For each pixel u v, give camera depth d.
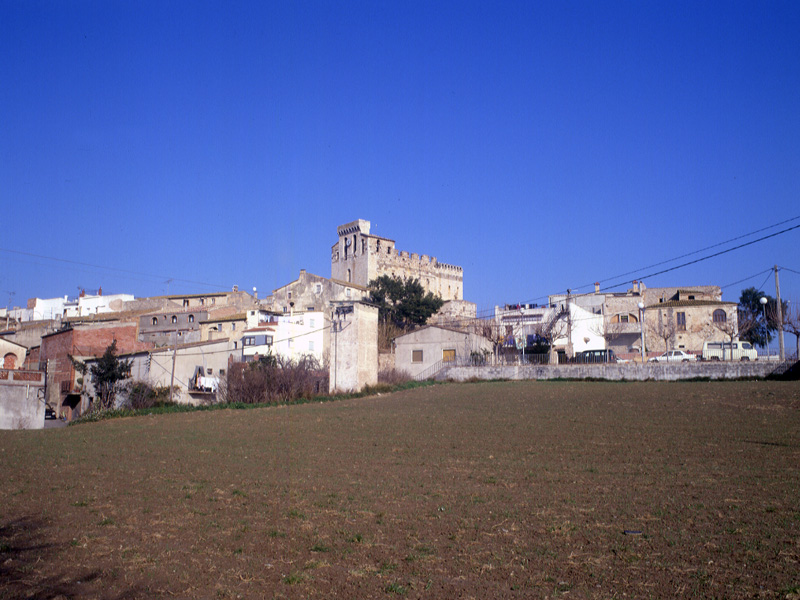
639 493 17.44
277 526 15.32
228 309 86.75
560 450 24.67
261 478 21.31
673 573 11.48
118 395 51.72
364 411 40.38
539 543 13.41
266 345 72.25
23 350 69.62
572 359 59.56
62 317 98.19
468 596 10.80
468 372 60.03
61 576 12.25
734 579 11.06
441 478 20.45
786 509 15.30
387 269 123.12
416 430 31.58
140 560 13.01
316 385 51.72
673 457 22.36
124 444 30.56
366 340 53.47
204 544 14.02
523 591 10.94
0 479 21.97
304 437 30.92
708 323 73.62
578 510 15.90
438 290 134.88
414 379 63.19
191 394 57.44
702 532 13.73
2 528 15.57
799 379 43.78
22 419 51.28
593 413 34.19
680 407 34.62
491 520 15.28
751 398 35.97
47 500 18.58
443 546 13.45
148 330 87.88
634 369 50.22
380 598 10.91
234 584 11.71
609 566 11.93
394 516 15.93
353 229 124.06
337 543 13.90
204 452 27.39
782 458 21.56
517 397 43.25
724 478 18.84
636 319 78.00
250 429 34.47
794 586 10.65
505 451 24.97
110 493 19.39
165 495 18.98
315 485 19.94
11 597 11.23
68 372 65.50
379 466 22.98
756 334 73.75
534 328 71.25
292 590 11.36
